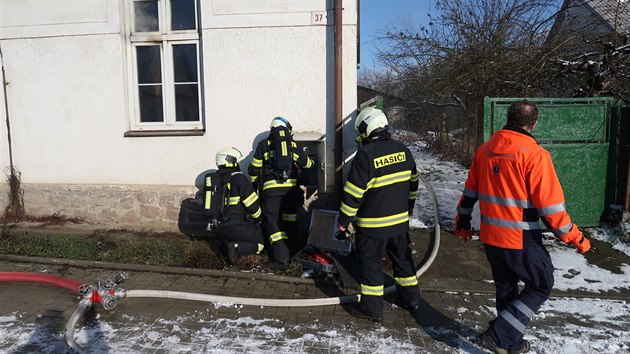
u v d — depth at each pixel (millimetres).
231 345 3359
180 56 6105
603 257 5098
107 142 6133
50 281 4250
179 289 4406
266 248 5230
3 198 6367
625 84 7219
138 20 6105
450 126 14844
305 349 3318
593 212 5805
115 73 6020
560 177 5738
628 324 3750
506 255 3070
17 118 6266
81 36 6027
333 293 4375
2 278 4418
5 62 6184
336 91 5500
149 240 5543
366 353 3277
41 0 6043
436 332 3621
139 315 3832
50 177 6305
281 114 5750
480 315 3936
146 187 6066
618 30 7980
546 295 3092
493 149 3152
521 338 3146
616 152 5742
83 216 6246
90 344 3357
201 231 5961
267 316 3854
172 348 3311
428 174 9531
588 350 3324
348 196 3592
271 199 4934
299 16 5586
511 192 3018
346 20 5457
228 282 4594
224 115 5848
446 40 12125
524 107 3107
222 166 5051
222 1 5676
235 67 5750
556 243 5496
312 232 5074
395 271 3979
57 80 6129
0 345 3334
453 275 4750
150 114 6262
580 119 5695
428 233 5734
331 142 5680
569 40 8266
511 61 9297
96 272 4832
